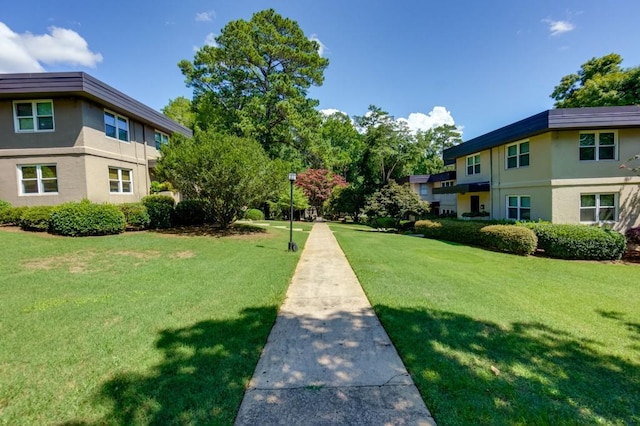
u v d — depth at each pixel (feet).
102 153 39.50
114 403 7.79
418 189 90.89
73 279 18.62
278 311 14.85
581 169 36.47
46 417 7.30
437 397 8.20
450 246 38.24
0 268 20.25
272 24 77.30
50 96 36.22
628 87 53.72
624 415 7.56
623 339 11.89
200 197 40.27
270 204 89.97
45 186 37.11
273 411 7.68
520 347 11.05
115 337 11.37
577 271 25.26
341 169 121.60
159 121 50.72
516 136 39.81
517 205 42.83
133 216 38.22
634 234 33.68
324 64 80.28
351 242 39.88
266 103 78.43
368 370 9.62
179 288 17.71
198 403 7.85
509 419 7.38
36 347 10.53
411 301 16.03
